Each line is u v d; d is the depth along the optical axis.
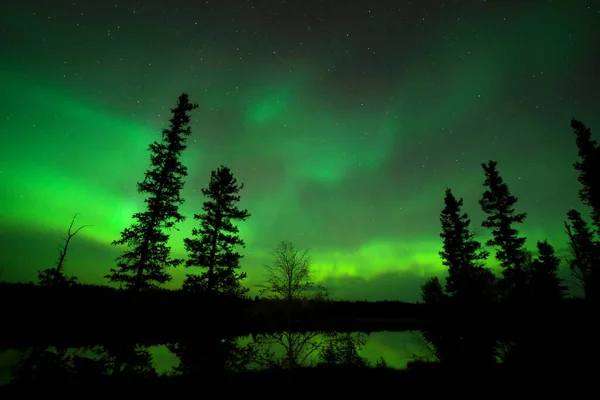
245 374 12.97
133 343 19.70
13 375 12.59
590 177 22.67
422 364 15.02
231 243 21.36
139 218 17.31
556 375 8.94
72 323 20.19
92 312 20.72
